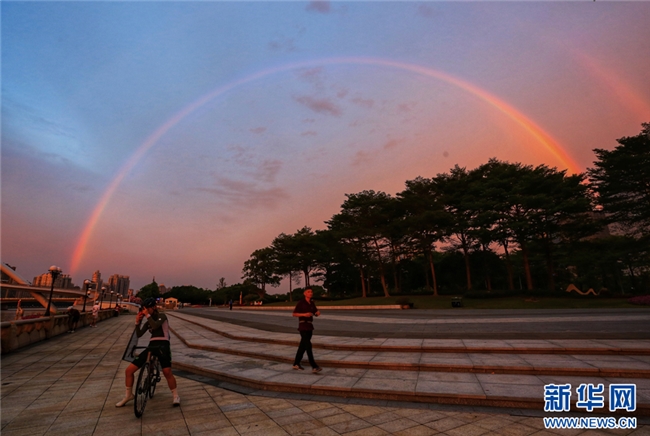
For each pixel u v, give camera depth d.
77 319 22.19
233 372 8.50
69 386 7.67
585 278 65.38
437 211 47.66
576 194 45.28
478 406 5.89
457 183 52.00
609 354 8.20
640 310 24.23
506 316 21.48
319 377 7.73
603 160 44.66
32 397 6.75
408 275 72.06
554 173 45.66
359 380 7.32
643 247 44.50
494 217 45.28
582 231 46.19
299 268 74.56
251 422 5.34
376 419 5.40
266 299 86.31
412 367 8.01
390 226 54.41
